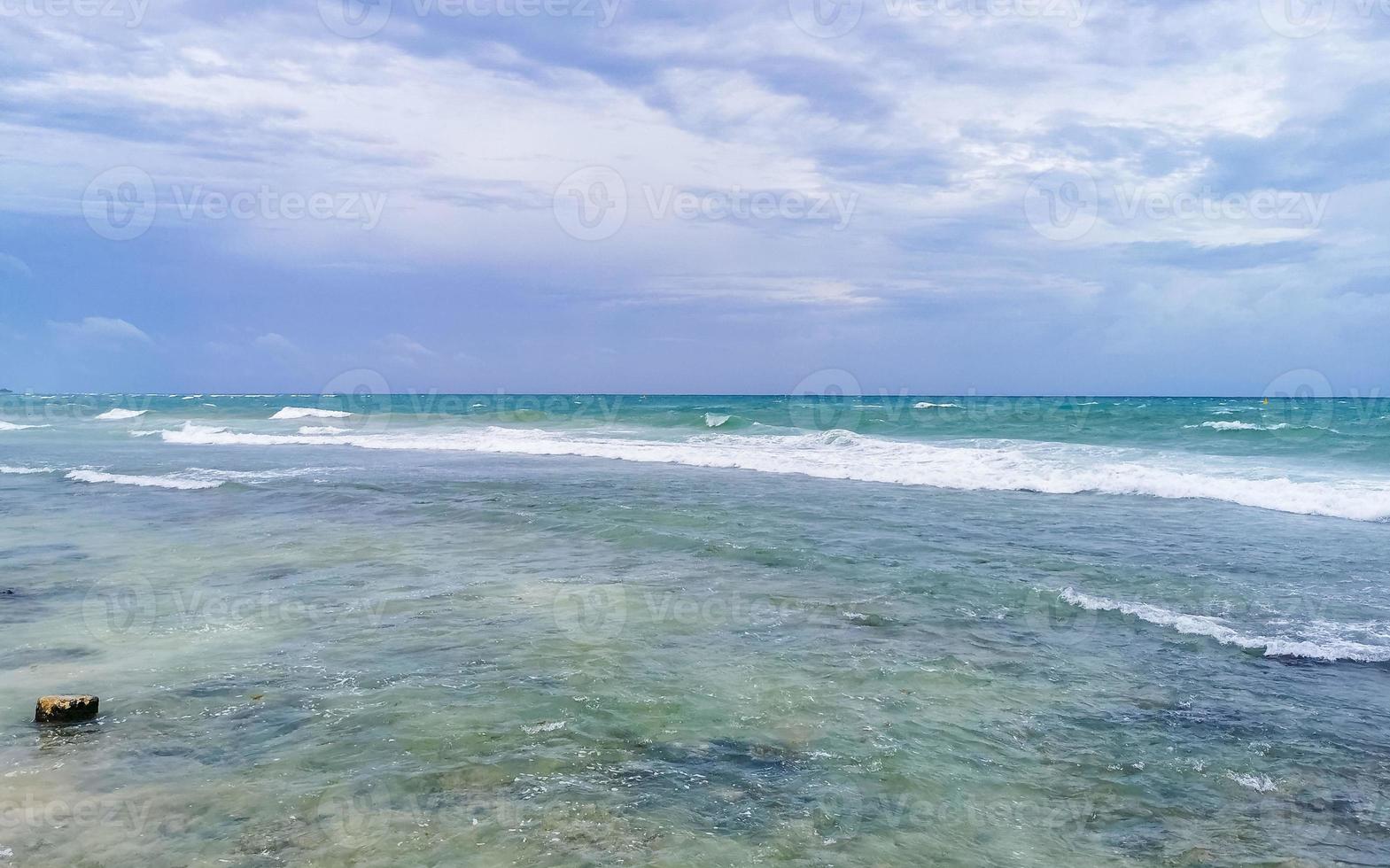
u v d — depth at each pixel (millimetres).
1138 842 3666
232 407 58812
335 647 6262
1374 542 10070
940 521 11508
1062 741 4688
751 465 19109
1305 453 19375
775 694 5336
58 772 4227
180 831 3648
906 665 5879
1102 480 14672
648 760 4387
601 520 11445
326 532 10984
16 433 35906
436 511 12602
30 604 7547
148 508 13281
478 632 6625
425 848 3514
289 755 4426
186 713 5004
